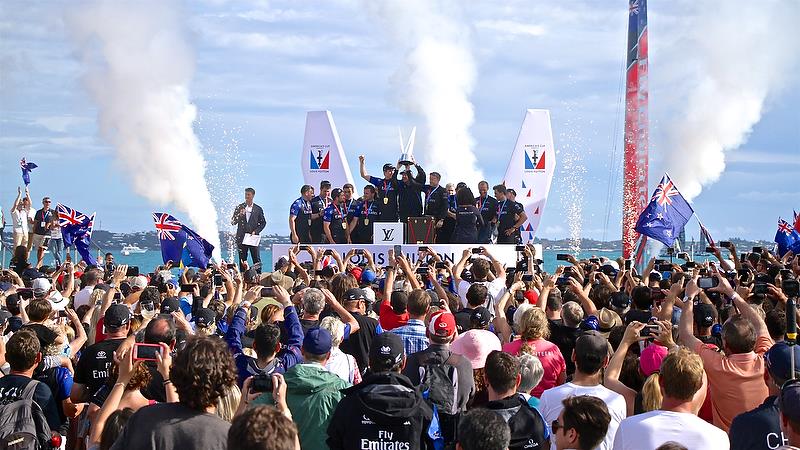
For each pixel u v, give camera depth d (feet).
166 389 17.54
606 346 20.76
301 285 35.47
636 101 75.31
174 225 44.52
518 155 83.56
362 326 27.61
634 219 75.25
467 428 15.44
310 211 77.87
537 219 83.56
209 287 33.65
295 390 20.03
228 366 15.55
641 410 21.47
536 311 24.99
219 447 15.08
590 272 42.65
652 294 32.60
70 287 40.50
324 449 19.79
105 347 24.22
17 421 21.30
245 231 79.92
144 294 31.42
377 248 69.36
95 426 17.76
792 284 24.48
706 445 17.61
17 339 22.26
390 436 18.16
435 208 74.64
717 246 45.83
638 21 74.49
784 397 16.01
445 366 21.74
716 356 22.24
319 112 85.56
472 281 40.01
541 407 20.67
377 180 76.02
